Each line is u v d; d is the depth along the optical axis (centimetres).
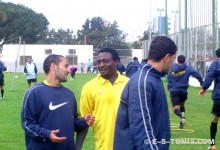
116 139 484
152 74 472
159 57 473
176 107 1340
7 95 2533
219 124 1428
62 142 584
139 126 454
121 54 6538
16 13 9150
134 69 1252
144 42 5175
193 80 3478
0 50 6581
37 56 6400
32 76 2662
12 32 9088
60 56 602
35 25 9556
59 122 585
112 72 630
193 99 2327
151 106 461
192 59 3456
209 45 3053
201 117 1623
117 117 488
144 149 450
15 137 1197
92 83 632
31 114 580
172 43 478
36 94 583
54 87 595
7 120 1517
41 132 570
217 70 1021
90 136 1194
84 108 634
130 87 470
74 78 4369
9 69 6366
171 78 1352
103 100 616
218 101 1027
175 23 4559
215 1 3005
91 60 6588
